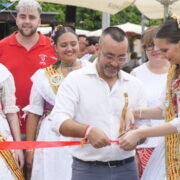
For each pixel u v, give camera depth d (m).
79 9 17.53
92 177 3.98
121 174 4.02
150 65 5.62
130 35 19.02
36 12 6.00
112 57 3.75
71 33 5.31
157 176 4.31
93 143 3.65
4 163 4.74
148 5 8.55
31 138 5.39
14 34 6.13
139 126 4.18
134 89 4.05
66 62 5.33
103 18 9.19
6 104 5.08
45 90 5.28
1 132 4.83
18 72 6.00
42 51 6.12
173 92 3.96
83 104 3.94
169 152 4.04
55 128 3.88
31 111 5.34
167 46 3.74
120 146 3.70
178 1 8.02
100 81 3.94
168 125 3.70
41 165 5.32
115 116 3.97
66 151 5.21
